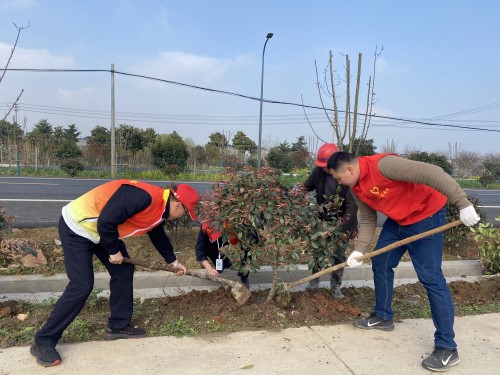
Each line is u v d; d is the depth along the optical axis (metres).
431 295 3.40
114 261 3.40
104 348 3.45
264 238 4.07
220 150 31.92
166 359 3.30
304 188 4.38
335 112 7.25
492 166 31.64
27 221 7.71
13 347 3.38
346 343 3.66
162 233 3.90
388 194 3.43
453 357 3.27
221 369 3.18
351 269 5.58
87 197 3.32
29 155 26.88
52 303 4.19
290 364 3.28
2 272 4.86
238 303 4.23
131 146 30.95
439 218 3.47
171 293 4.84
